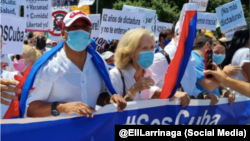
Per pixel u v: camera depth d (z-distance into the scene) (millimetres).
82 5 4988
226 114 3023
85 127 2166
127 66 2619
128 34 2537
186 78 2906
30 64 3350
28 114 2213
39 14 4336
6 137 1909
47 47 5895
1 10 3467
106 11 4133
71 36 2225
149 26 4648
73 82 2262
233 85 2852
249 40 3611
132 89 2383
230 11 5078
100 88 2500
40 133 1998
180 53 2451
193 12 2385
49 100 2266
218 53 3539
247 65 3439
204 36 3291
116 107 2301
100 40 5172
